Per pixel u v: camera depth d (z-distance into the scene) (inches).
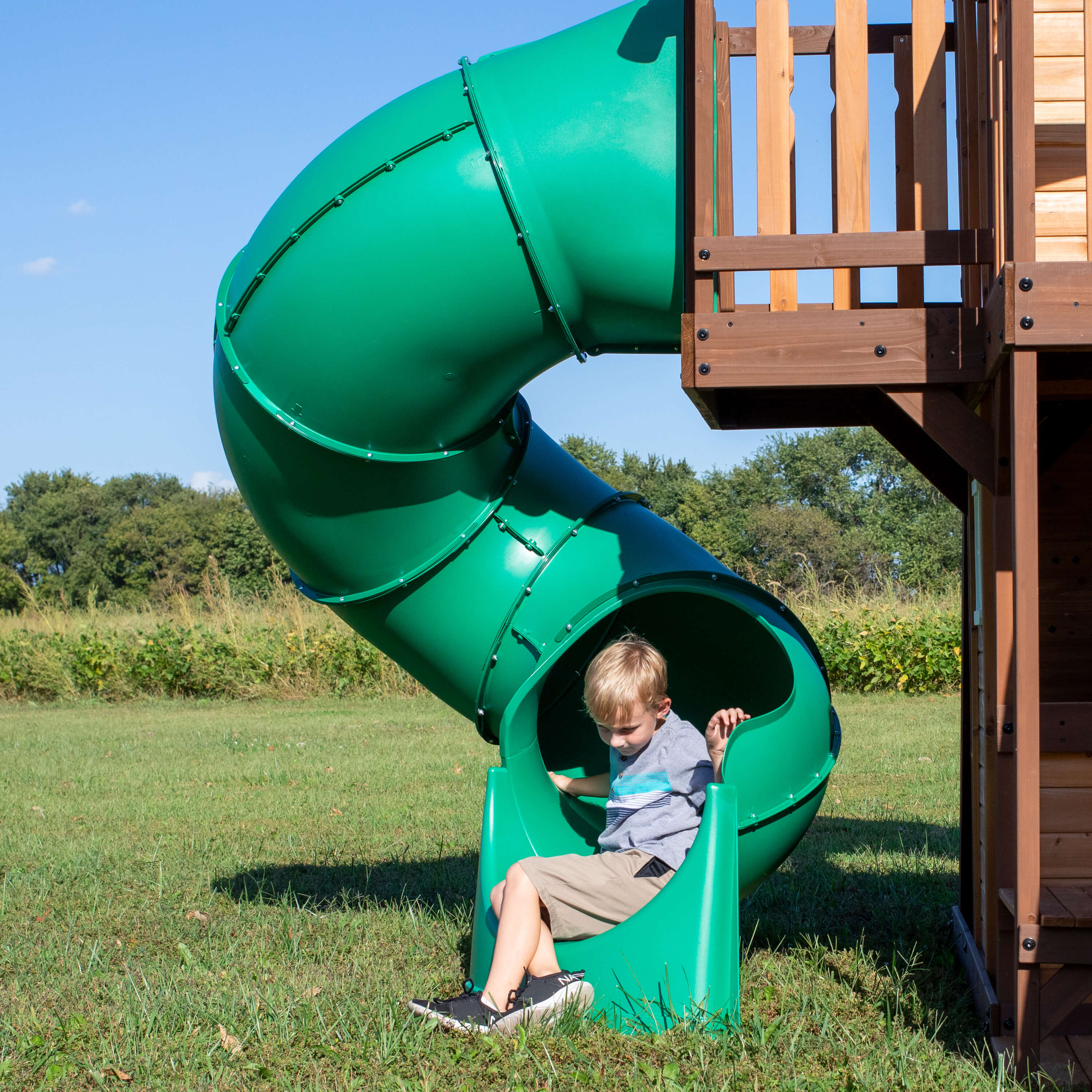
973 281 138.1
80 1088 110.0
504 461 162.6
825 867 214.2
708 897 125.5
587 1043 117.3
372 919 175.8
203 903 188.7
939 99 132.0
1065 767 133.6
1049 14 130.5
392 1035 118.9
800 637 156.3
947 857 223.9
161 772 363.9
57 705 620.1
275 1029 122.8
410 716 537.3
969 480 164.7
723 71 138.6
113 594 2696.9
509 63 147.6
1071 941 109.9
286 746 431.2
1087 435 168.4
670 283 142.5
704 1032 118.6
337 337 142.6
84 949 161.3
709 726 139.3
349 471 150.2
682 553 159.2
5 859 227.1
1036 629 110.8
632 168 140.4
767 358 129.7
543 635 155.0
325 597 166.2
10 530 2982.3
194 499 3110.2
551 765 179.2
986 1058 115.3
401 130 144.5
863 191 132.6
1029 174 113.4
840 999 135.5
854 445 2122.3
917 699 576.1
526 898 127.0
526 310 144.9
